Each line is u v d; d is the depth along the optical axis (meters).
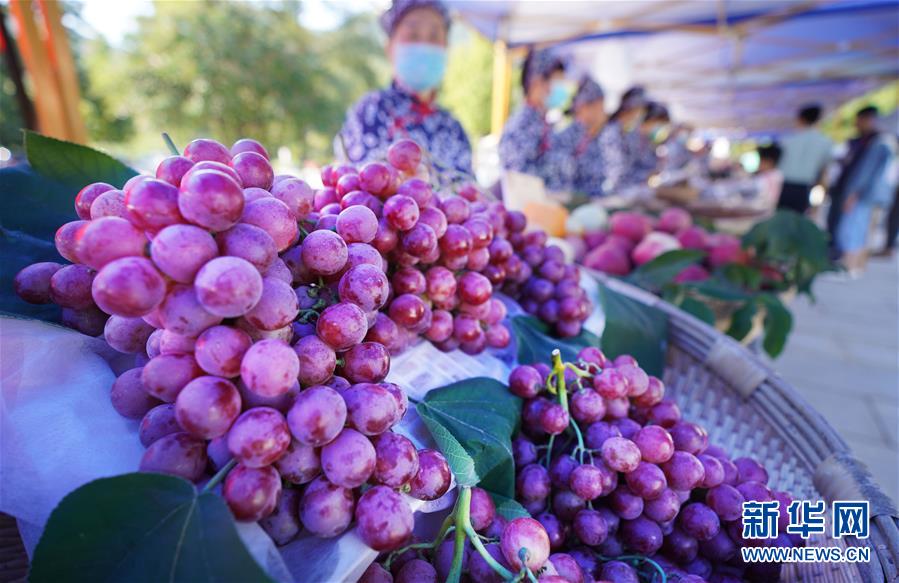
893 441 2.38
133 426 0.58
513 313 1.11
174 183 0.56
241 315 0.50
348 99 10.69
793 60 5.90
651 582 0.76
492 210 1.08
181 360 0.52
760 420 1.05
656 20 4.60
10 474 0.53
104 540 0.45
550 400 0.87
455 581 0.59
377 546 0.52
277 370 0.49
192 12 8.57
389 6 2.00
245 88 8.80
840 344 3.50
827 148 5.03
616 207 2.69
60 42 2.59
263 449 0.47
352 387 0.57
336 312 0.57
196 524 0.45
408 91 1.98
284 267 0.58
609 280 1.47
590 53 5.96
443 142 2.00
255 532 0.49
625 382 0.84
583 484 0.75
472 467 0.64
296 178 0.68
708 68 6.46
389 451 0.56
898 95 17.16
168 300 0.49
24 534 0.53
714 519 0.78
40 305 0.64
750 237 1.87
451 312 0.93
